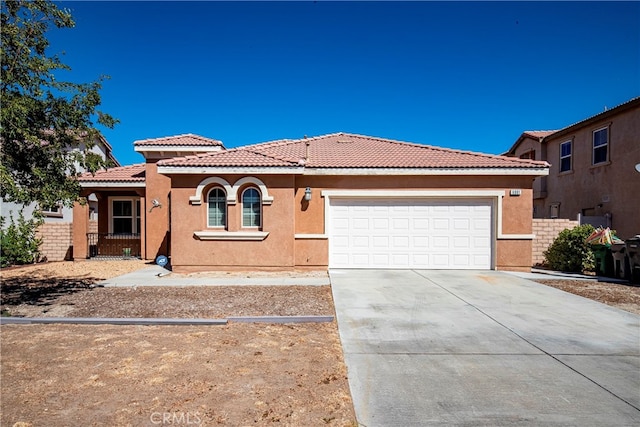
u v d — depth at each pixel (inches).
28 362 212.1
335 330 272.5
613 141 703.1
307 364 210.8
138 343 242.1
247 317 295.6
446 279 459.2
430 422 156.1
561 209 853.8
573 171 810.8
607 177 717.3
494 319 298.2
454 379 194.4
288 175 512.7
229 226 512.4
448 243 534.3
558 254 542.9
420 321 291.9
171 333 263.1
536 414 162.2
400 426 153.3
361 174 521.3
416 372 202.4
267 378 193.2
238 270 512.7
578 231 534.0
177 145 636.7
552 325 283.7
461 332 266.8
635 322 292.0
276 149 634.2
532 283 439.5
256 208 521.7
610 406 168.6
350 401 171.8
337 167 519.5
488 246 532.7
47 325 281.7
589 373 201.9
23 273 521.0
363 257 536.7
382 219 536.4
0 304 343.9
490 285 426.3
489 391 181.9
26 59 315.6
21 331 266.7
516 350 233.9
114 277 484.7
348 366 209.2
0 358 217.6
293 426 152.1
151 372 199.3
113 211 738.8
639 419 158.6
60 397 174.1
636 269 447.8
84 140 366.3
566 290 407.2
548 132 966.4
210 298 364.8
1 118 276.4
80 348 233.0
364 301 351.9
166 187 653.9
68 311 320.2
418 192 527.8
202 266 513.0
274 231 512.7
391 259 536.4
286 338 253.8
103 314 311.0
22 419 156.3
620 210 687.1
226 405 167.2
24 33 322.3
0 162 290.5
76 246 661.3
